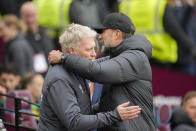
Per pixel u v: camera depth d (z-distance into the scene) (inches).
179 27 1104.2
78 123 510.3
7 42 1048.2
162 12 1099.9
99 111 576.1
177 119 776.9
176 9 1190.9
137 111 517.3
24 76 901.8
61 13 1131.9
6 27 1042.1
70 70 531.5
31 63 1037.8
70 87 528.1
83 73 525.7
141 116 548.7
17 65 1017.5
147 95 554.3
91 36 545.0
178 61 1186.6
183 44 1108.5
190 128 768.3
